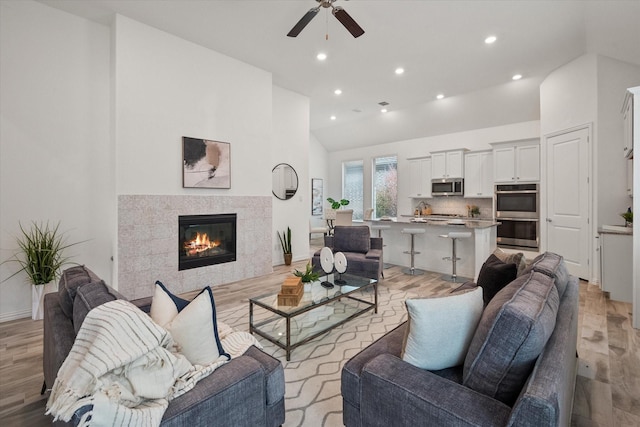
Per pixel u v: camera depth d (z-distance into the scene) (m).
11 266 3.04
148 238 3.59
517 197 5.86
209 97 4.09
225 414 1.19
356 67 4.61
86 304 1.36
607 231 3.50
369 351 1.48
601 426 1.59
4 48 2.96
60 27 3.25
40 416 1.73
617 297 3.45
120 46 3.34
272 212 4.95
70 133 3.33
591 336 2.63
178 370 1.18
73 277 1.74
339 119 7.79
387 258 5.73
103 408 0.90
